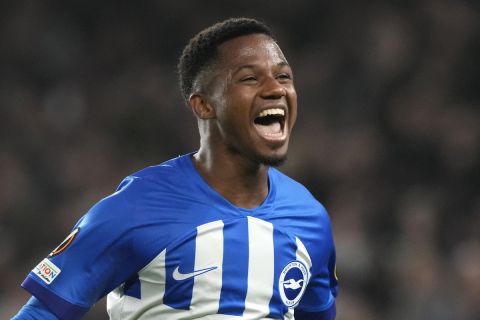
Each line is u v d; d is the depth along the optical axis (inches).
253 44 445.7
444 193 1264.8
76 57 1528.1
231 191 457.4
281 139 443.2
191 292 436.8
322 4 1524.4
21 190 1311.5
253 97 439.5
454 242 1163.3
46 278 438.0
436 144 1325.0
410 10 1489.9
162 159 1375.5
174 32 1545.3
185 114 1402.6
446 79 1413.6
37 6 1560.0
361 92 1403.8
